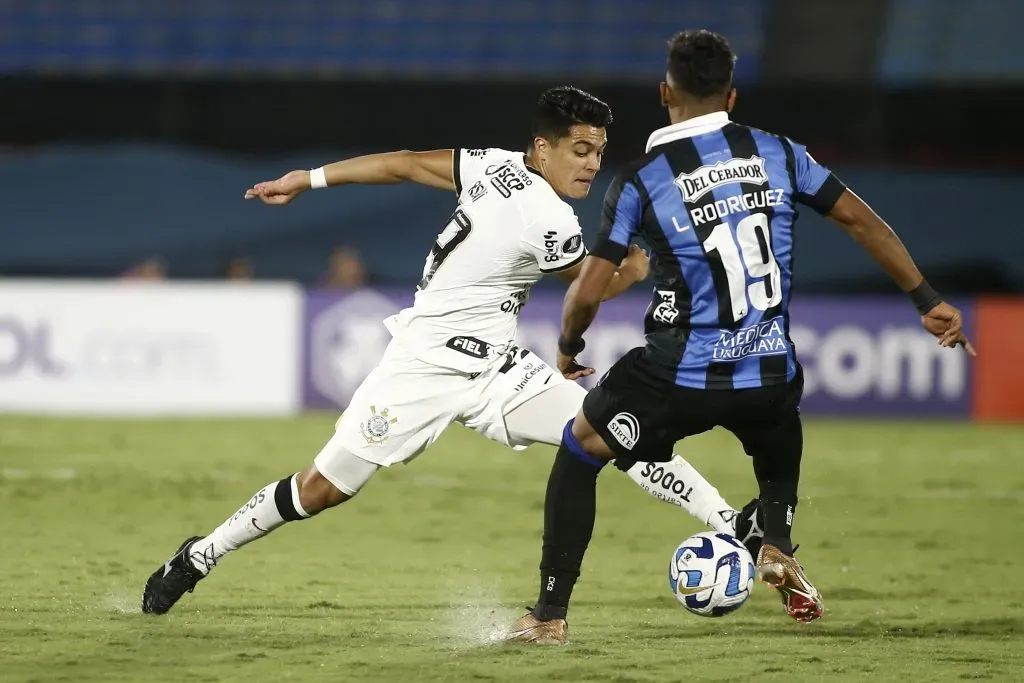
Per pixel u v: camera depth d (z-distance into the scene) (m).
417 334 18.61
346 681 15.16
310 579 22.70
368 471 18.55
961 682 15.61
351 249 64.50
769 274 16.47
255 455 40.25
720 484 36.69
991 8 74.19
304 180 18.83
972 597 22.12
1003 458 43.12
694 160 16.42
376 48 75.19
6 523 28.23
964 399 53.94
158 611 19.06
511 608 20.41
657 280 16.73
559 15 76.12
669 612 20.56
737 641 18.11
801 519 31.31
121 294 51.31
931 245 64.00
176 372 51.47
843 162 66.38
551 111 18.19
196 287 51.66
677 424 16.83
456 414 18.84
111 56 74.44
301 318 52.06
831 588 22.91
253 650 16.86
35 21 74.69
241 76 66.62
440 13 75.94
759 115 66.38
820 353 53.88
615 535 28.62
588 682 15.30
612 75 70.56
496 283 18.56
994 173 63.78
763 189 16.45
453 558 25.28
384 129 66.94
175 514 30.03
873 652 17.42
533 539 27.75
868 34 74.06
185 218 64.25
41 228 63.72
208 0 75.38
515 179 18.33
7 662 15.94
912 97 65.94
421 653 16.81
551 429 18.84
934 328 17.39
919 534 29.23
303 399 52.03
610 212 16.67
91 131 66.69
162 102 66.69
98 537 26.77
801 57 74.31
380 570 23.81
